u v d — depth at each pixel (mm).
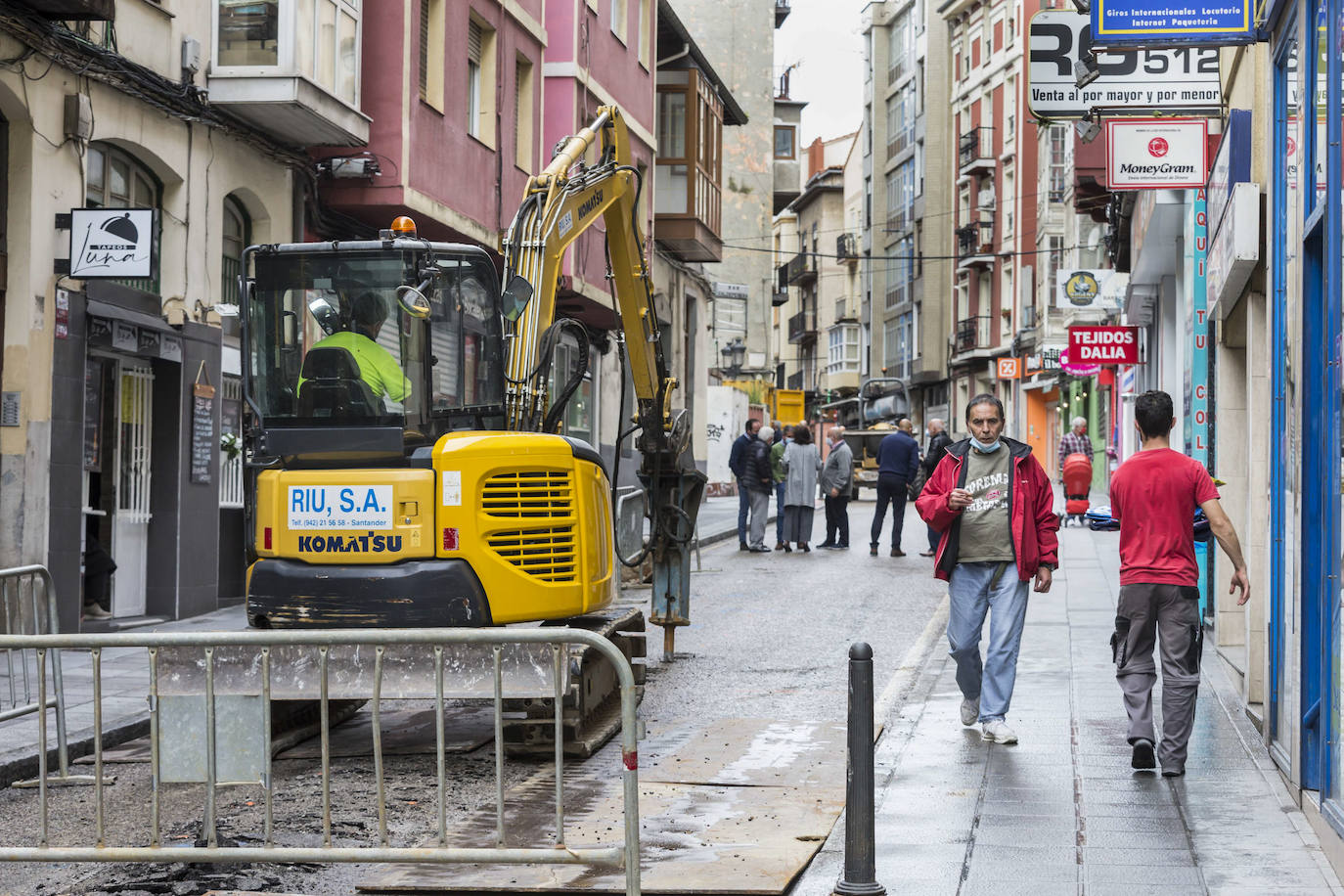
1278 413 8352
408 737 10062
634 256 12961
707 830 7164
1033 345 54969
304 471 9422
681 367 37625
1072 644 12867
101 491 15305
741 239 55688
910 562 22875
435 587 9195
